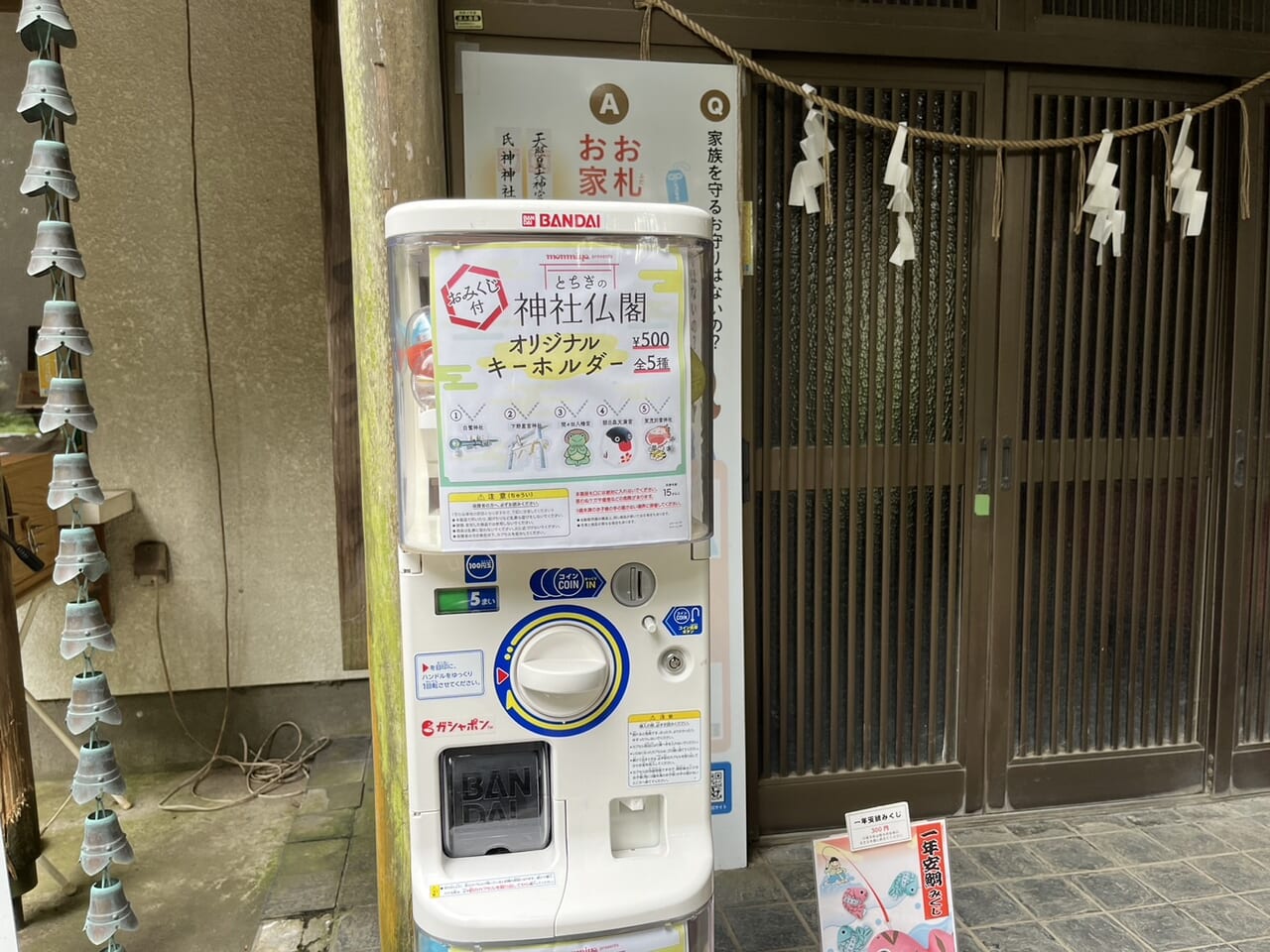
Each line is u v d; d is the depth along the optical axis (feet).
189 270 9.66
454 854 4.48
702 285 4.28
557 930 4.23
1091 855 8.28
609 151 7.39
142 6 9.26
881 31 7.80
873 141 8.04
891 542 8.54
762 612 8.35
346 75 5.50
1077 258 8.62
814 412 8.29
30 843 7.47
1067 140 8.14
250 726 10.28
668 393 4.15
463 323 3.95
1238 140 8.71
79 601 5.57
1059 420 8.77
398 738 5.73
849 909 5.47
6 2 9.16
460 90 7.16
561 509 4.10
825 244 8.09
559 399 4.05
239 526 10.02
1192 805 9.24
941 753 8.85
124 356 9.64
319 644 10.28
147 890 7.82
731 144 7.55
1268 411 9.05
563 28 7.25
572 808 4.42
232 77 9.48
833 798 8.63
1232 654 9.25
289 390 9.93
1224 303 8.90
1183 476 9.11
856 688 8.65
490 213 3.92
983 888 7.75
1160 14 8.38
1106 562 9.02
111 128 9.38
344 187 9.22
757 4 7.61
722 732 8.01
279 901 7.52
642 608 4.39
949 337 8.44
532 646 4.28
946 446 8.54
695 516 4.42
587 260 4.00
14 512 7.93
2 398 9.64
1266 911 7.43
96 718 5.57
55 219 5.34
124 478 9.76
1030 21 8.07
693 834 4.57
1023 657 8.90
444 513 4.02
